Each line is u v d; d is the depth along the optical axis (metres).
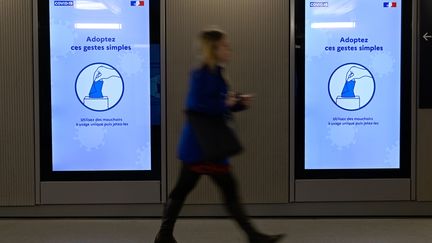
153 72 5.72
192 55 5.68
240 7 5.66
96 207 5.82
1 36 5.63
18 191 5.75
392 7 5.73
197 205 5.84
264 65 5.71
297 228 5.44
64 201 5.76
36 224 5.59
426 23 5.70
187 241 4.99
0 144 5.71
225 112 3.94
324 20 5.72
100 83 5.71
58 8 5.64
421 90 5.76
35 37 5.63
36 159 5.72
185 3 5.64
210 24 5.66
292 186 5.82
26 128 5.70
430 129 5.81
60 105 5.71
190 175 4.06
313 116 5.79
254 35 5.69
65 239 5.05
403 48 5.77
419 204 5.91
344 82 5.78
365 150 5.83
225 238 5.08
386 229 5.41
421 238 5.09
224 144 3.88
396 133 5.83
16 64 5.65
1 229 5.41
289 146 5.79
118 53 5.70
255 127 5.77
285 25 5.69
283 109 5.75
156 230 5.36
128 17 5.68
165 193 5.77
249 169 5.79
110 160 5.76
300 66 5.74
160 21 5.66
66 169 5.75
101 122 5.74
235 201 4.04
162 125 5.74
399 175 5.86
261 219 5.80
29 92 5.67
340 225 5.56
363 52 5.76
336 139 5.81
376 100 5.80
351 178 5.84
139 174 5.78
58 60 5.68
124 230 5.36
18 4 5.61
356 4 5.72
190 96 3.98
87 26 5.66
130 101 5.73
